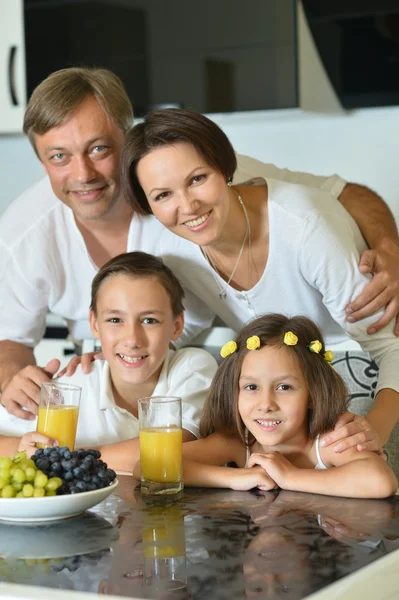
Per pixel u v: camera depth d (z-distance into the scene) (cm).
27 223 236
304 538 125
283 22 338
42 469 140
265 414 173
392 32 335
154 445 155
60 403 171
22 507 133
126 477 172
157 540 126
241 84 350
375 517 138
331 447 172
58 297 245
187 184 186
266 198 211
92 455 146
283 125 398
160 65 364
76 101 207
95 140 209
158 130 184
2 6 396
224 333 240
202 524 134
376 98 363
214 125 189
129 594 104
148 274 204
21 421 209
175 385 207
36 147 216
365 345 212
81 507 138
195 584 107
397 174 380
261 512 141
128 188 198
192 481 163
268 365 174
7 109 402
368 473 154
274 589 105
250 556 117
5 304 244
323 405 175
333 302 209
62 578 110
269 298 218
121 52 371
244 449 184
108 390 208
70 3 377
